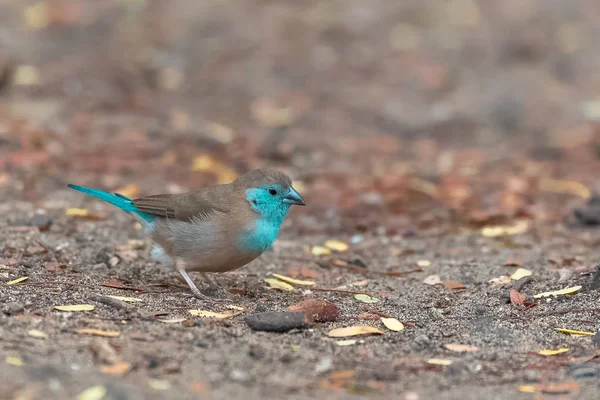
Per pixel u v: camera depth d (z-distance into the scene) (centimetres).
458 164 1728
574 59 2300
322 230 1326
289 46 2275
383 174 1627
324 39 2328
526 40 2362
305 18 2455
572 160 1784
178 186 1473
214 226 927
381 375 729
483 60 2280
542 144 1872
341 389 700
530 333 847
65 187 1403
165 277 1036
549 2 2645
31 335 760
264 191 934
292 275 1088
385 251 1226
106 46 2184
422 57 2270
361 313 916
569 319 887
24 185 1382
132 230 1223
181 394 662
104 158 1564
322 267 1138
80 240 1150
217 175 1558
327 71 2167
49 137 1625
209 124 1848
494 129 1959
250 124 1888
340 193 1498
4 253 1055
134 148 1623
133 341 768
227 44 2261
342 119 1947
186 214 938
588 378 732
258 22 2403
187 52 2211
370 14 2506
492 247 1234
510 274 1072
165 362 726
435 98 2083
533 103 2067
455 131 1936
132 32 2280
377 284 1053
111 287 954
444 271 1103
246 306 916
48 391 641
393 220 1368
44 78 1944
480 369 757
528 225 1352
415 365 762
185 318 851
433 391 705
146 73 2059
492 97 2086
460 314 918
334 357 774
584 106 2067
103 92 1914
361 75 2161
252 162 1650
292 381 708
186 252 949
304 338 820
